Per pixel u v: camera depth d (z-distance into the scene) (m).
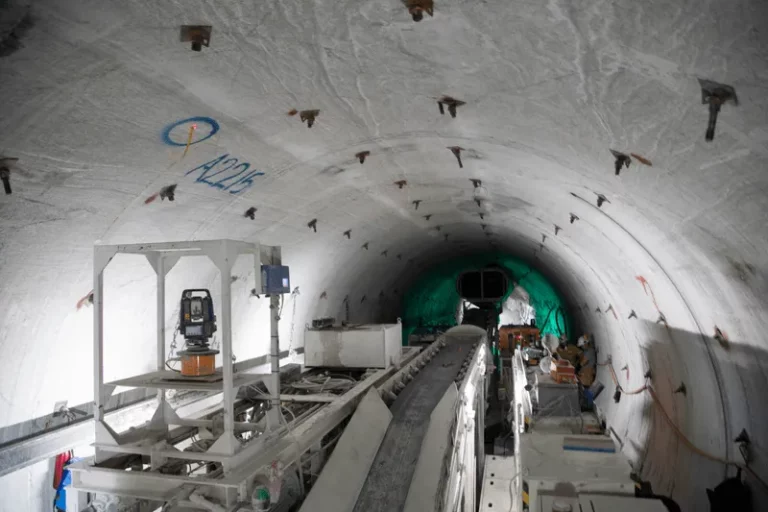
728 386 5.44
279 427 4.26
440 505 4.07
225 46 3.09
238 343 7.92
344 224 8.76
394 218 9.88
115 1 2.57
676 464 6.91
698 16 2.01
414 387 7.07
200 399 6.89
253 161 5.04
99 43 2.84
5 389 4.54
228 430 3.68
